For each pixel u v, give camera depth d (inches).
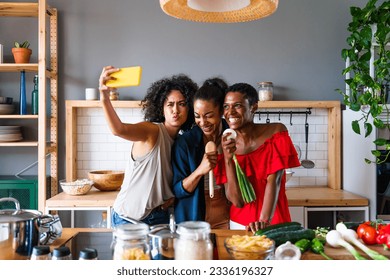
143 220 82.6
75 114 149.3
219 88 79.7
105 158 152.0
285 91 153.2
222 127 84.4
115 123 70.4
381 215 128.0
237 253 54.4
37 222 56.6
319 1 153.5
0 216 55.5
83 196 130.1
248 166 80.5
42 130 135.0
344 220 143.9
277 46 152.9
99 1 150.7
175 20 151.6
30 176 148.5
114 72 65.8
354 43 125.2
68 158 144.2
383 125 119.8
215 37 152.1
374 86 120.3
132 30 151.3
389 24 122.0
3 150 151.4
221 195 84.8
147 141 78.8
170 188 81.8
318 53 153.6
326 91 153.5
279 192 84.8
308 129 154.0
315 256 60.6
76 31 150.3
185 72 151.7
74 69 150.4
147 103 85.4
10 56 150.3
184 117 80.7
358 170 137.2
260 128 81.9
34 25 150.9
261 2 66.7
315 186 154.3
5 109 139.6
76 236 68.6
